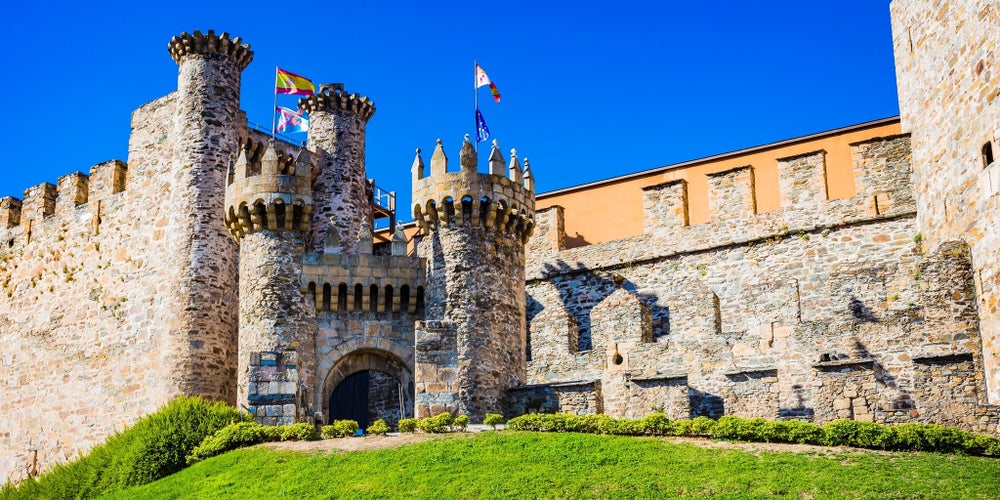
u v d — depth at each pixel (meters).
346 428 41.88
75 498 42.84
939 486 30.73
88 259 60.00
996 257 38.38
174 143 55.25
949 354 39.09
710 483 32.44
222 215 53.75
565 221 58.75
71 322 59.94
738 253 51.50
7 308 63.97
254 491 35.75
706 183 55.41
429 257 47.19
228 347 52.66
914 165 45.91
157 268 56.03
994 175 38.66
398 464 36.53
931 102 44.09
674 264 53.12
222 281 53.03
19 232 64.88
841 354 42.62
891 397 41.06
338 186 56.09
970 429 38.25
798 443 36.62
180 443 42.41
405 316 47.28
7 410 61.97
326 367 46.06
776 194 53.47
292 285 46.47
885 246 48.03
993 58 38.94
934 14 43.81
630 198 57.34
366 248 48.28
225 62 55.75
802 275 49.66
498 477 34.34
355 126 57.53
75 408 58.38
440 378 44.16
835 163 52.59
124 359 56.47
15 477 60.31
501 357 46.22
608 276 54.84
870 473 32.31
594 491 32.59
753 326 46.03
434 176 47.47
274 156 47.91
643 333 48.28
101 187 60.62
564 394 45.12
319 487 35.19
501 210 47.41
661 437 38.59
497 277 46.97
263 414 42.88
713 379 45.66
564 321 49.88
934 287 40.69
